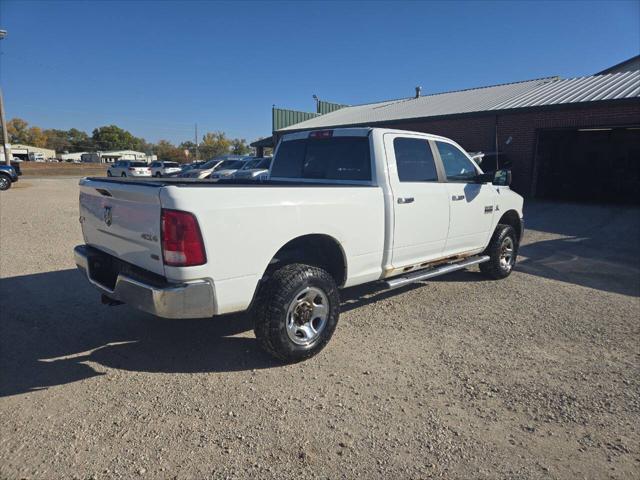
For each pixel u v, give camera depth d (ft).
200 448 9.09
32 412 10.27
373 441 9.41
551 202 53.26
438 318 16.56
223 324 15.58
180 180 15.96
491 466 8.73
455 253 18.62
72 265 23.21
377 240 14.76
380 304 17.95
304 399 10.94
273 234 11.86
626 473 8.63
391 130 15.79
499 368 12.72
